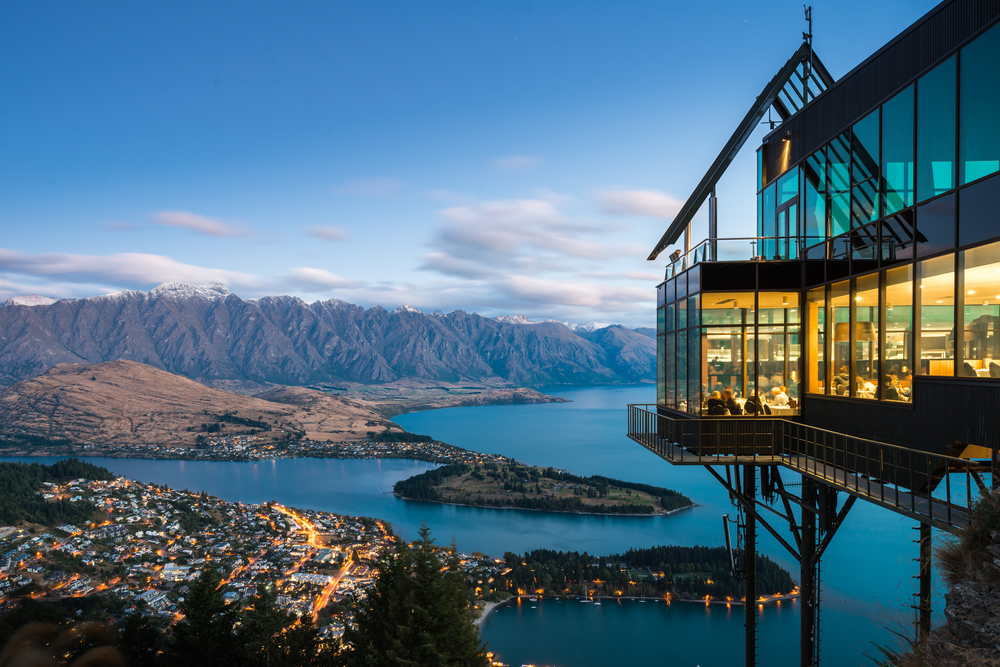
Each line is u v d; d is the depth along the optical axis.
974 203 11.83
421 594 26.55
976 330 11.68
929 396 12.95
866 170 15.85
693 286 19.47
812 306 18.17
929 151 13.34
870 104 15.73
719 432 18.52
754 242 19.38
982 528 8.72
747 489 20.30
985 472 12.48
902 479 13.78
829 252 17.48
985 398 11.26
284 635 34.03
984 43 11.73
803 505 18.28
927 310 13.23
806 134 19.27
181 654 31.94
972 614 8.11
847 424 16.14
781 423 18.36
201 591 32.41
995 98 11.39
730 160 20.58
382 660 26.03
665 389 22.78
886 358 14.67
